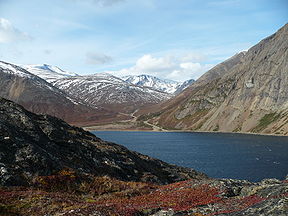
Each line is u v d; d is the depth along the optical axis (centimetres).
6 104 3644
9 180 2270
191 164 8556
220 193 2319
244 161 8894
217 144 14375
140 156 5500
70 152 3516
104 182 2909
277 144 13600
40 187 2403
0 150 2548
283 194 1697
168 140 17575
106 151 4300
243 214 1441
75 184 2664
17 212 1739
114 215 1634
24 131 3178
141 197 2511
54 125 4041
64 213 1667
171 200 2242
